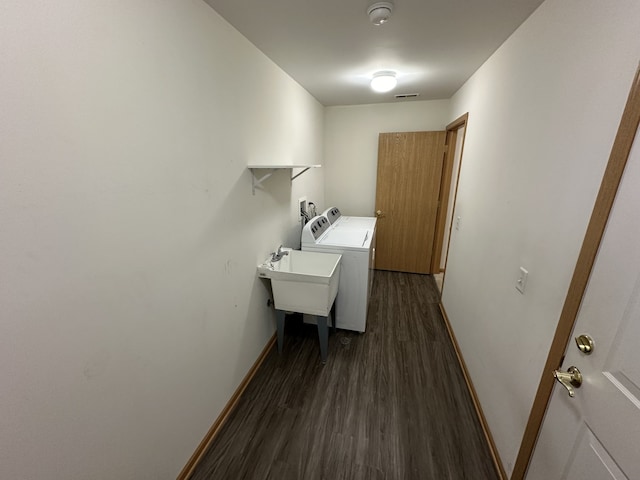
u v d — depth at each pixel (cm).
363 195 387
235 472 137
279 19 143
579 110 96
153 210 106
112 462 97
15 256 67
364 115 358
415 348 229
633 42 73
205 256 140
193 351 135
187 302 129
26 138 67
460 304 224
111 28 85
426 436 154
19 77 65
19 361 70
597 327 80
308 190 310
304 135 285
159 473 119
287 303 206
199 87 127
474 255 197
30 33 66
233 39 151
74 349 82
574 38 100
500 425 138
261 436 155
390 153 354
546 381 101
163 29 104
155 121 104
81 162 79
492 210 169
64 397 81
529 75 133
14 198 66
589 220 86
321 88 276
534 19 130
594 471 77
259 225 198
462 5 129
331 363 211
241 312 180
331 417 166
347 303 246
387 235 383
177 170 117
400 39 166
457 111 281
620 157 74
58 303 77
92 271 85
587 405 81
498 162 164
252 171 182
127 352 100
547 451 99
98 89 82
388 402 176
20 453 72
